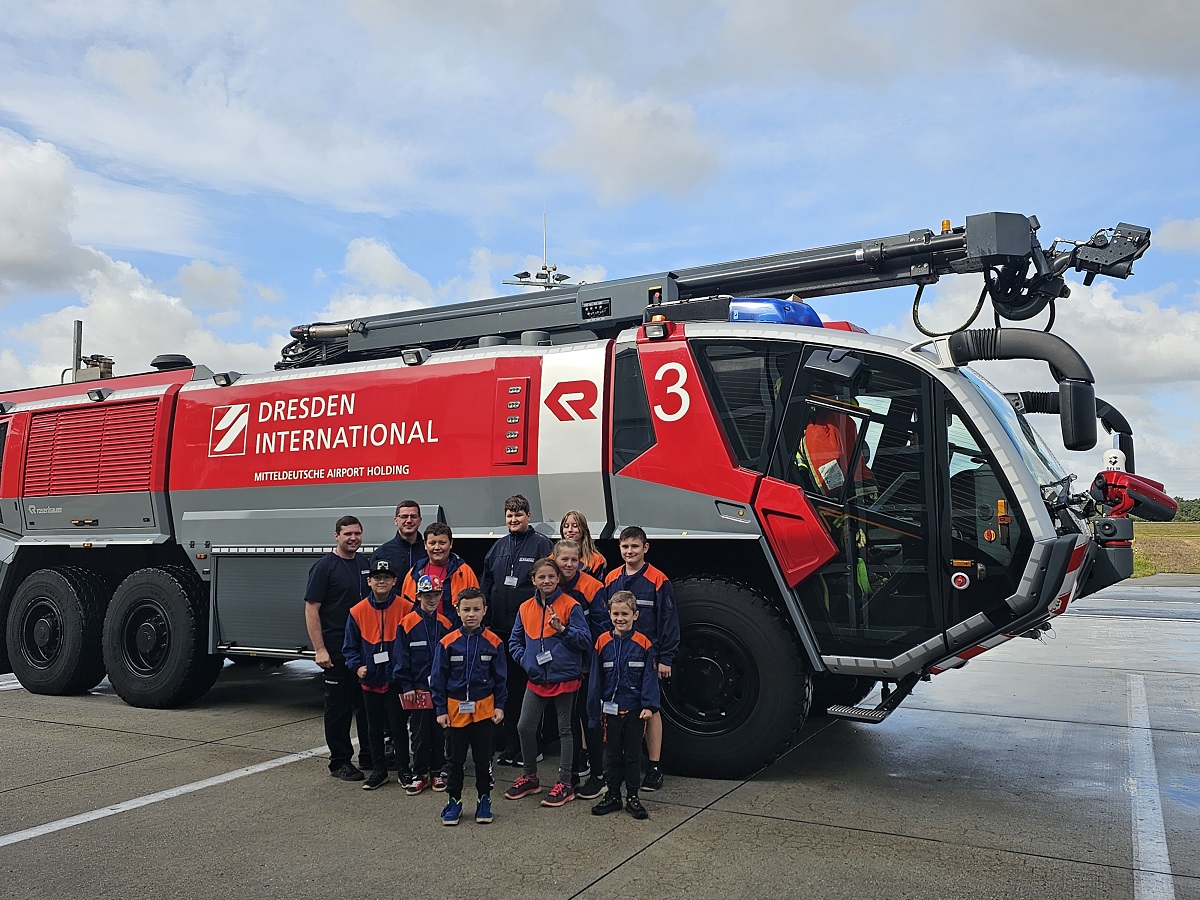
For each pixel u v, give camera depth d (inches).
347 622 221.3
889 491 217.5
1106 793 213.0
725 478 230.4
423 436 273.1
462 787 209.9
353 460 284.4
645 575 214.2
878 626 216.7
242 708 320.2
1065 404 201.2
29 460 358.9
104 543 333.7
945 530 211.3
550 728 253.0
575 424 250.4
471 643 194.1
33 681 343.0
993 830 187.8
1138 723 285.7
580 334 302.4
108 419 340.8
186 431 320.8
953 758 245.6
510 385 261.3
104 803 207.5
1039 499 206.5
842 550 220.2
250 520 302.2
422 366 280.1
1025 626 205.9
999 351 209.9
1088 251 237.9
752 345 235.5
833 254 272.4
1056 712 303.1
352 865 169.8
